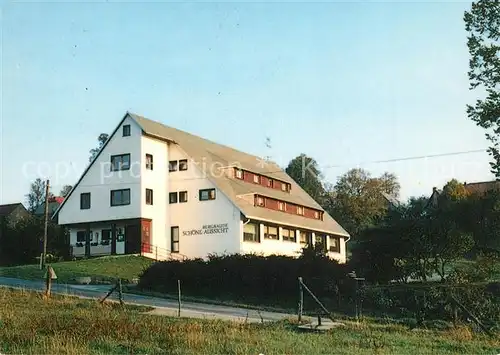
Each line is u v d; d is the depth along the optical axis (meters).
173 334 15.30
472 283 26.45
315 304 28.36
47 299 23.64
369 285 28.73
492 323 23.33
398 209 32.03
